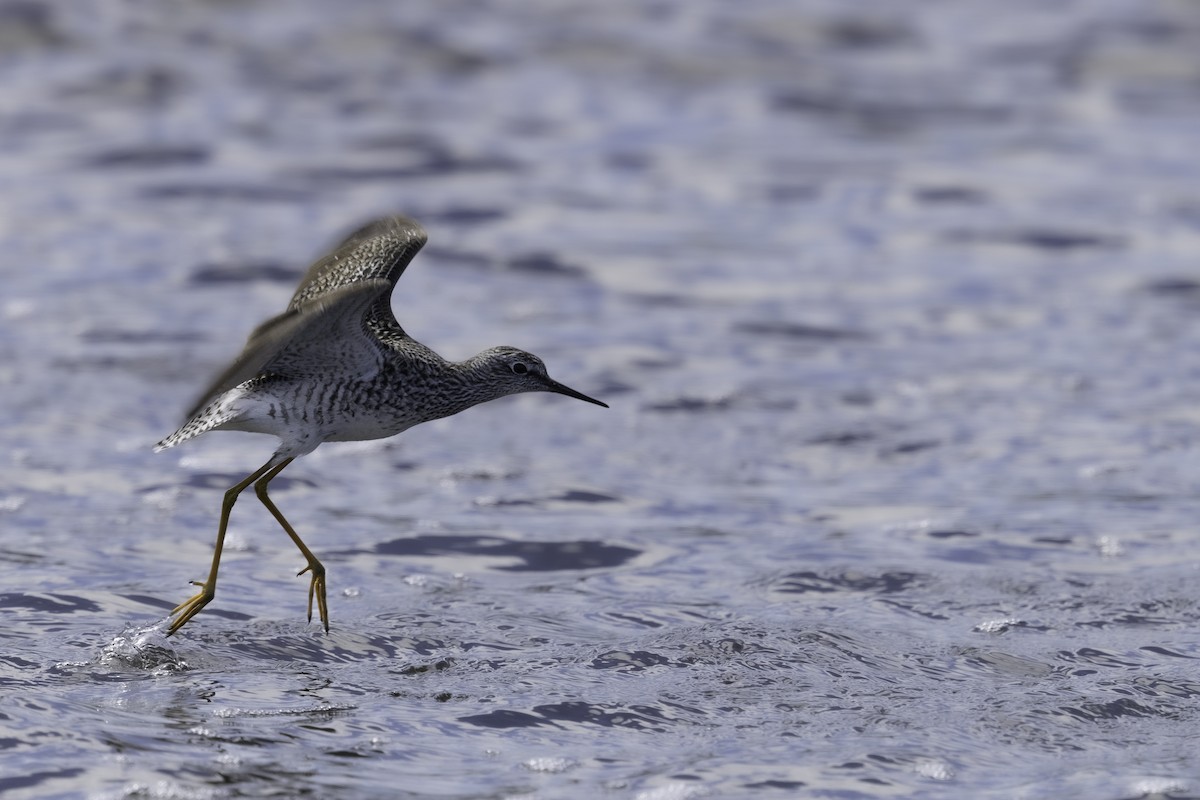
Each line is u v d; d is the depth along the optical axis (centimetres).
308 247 2186
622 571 1205
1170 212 2462
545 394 1694
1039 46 3475
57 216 2291
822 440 1552
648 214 2441
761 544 1264
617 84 3141
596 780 842
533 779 842
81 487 1368
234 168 2564
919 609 1116
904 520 1320
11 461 1422
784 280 2142
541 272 2158
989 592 1148
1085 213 2459
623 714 931
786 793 830
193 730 889
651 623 1089
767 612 1106
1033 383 1730
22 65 3003
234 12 3391
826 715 935
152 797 802
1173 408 1634
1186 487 1393
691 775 849
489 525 1305
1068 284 2128
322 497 1376
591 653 1026
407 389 1078
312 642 1039
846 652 1030
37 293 1961
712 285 2116
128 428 1535
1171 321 1959
